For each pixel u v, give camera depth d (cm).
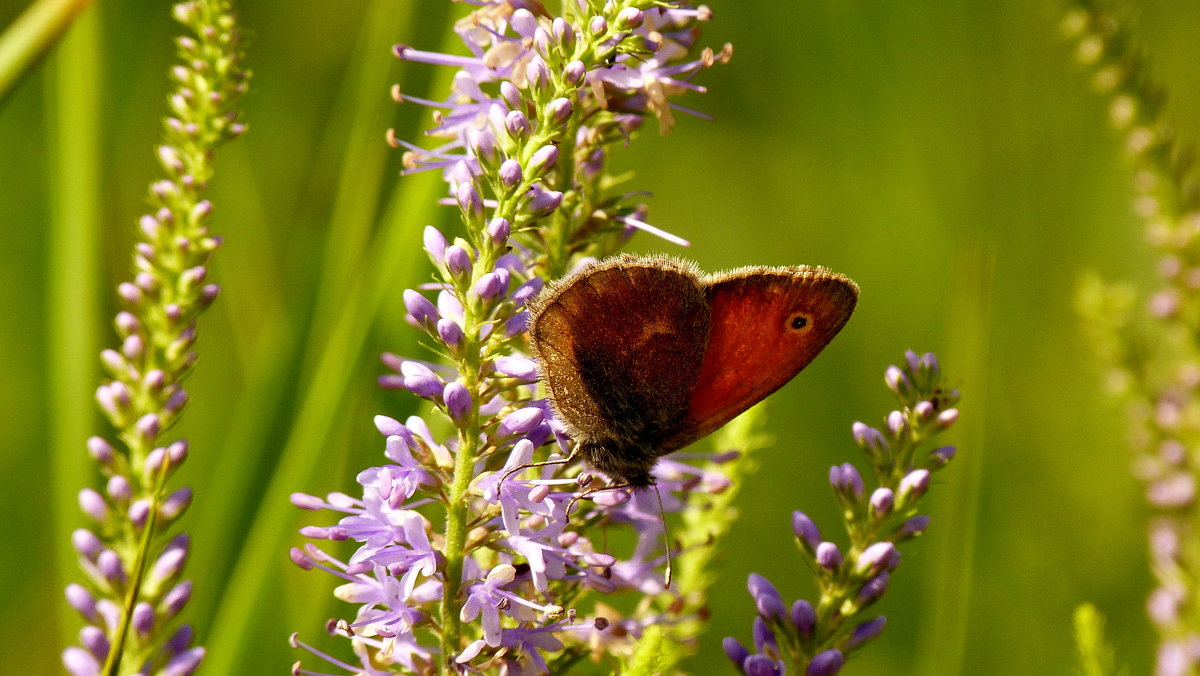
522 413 20
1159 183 25
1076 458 27
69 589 21
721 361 22
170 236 22
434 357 23
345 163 24
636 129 21
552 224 21
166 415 22
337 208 24
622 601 25
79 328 23
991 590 26
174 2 26
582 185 21
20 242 26
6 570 25
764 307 22
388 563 20
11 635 25
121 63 25
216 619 23
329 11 27
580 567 21
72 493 23
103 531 21
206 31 22
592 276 21
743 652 21
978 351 22
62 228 23
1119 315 25
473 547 20
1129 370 25
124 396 21
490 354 20
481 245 20
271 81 27
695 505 22
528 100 21
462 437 20
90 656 21
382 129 24
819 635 21
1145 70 25
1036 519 27
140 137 26
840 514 28
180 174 22
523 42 21
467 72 21
